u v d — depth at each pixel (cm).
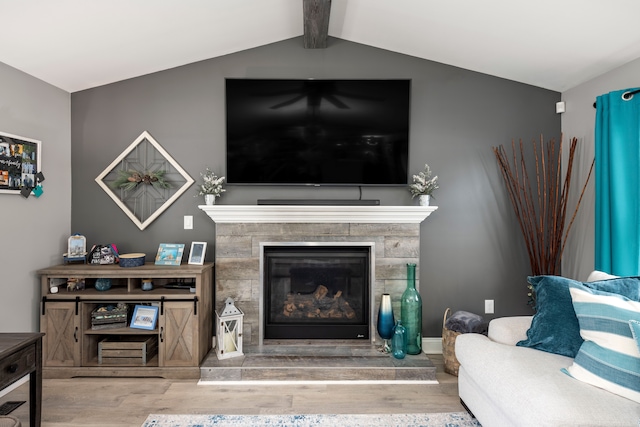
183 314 284
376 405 243
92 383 274
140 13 243
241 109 318
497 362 192
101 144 327
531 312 333
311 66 330
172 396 255
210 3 249
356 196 331
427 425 220
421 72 331
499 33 269
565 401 153
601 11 224
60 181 314
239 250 313
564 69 296
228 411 236
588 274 303
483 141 332
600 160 269
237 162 319
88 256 308
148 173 322
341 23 302
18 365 191
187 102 328
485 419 199
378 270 316
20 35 238
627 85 270
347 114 319
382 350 301
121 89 326
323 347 308
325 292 327
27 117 280
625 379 158
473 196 333
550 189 331
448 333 291
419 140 332
